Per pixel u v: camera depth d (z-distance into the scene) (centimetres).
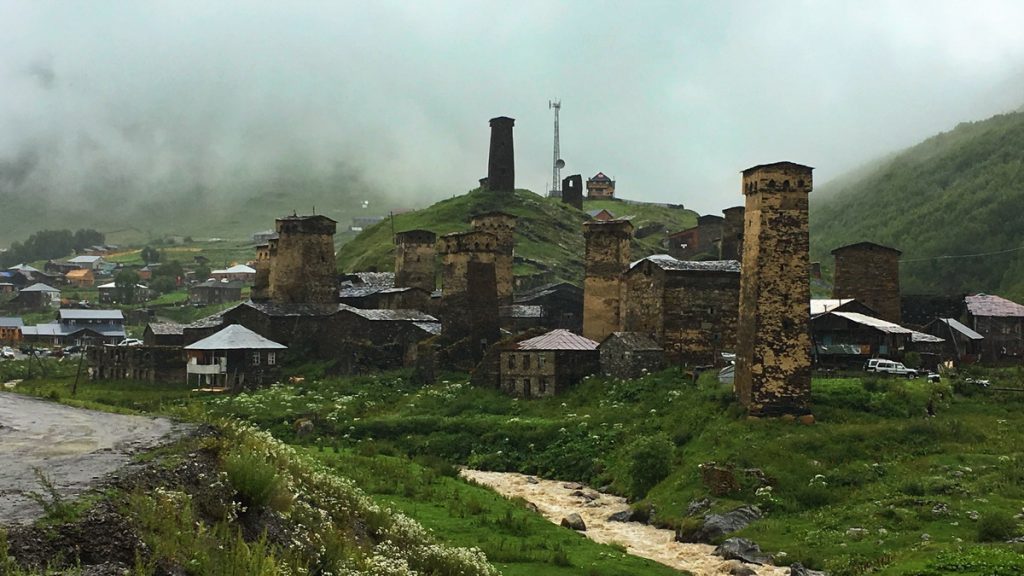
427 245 13912
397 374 10844
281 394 9862
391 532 3541
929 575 4262
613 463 7450
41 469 2719
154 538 2220
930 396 7738
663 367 9394
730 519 5794
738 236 13775
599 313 11269
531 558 4422
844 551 5062
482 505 5484
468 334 10850
